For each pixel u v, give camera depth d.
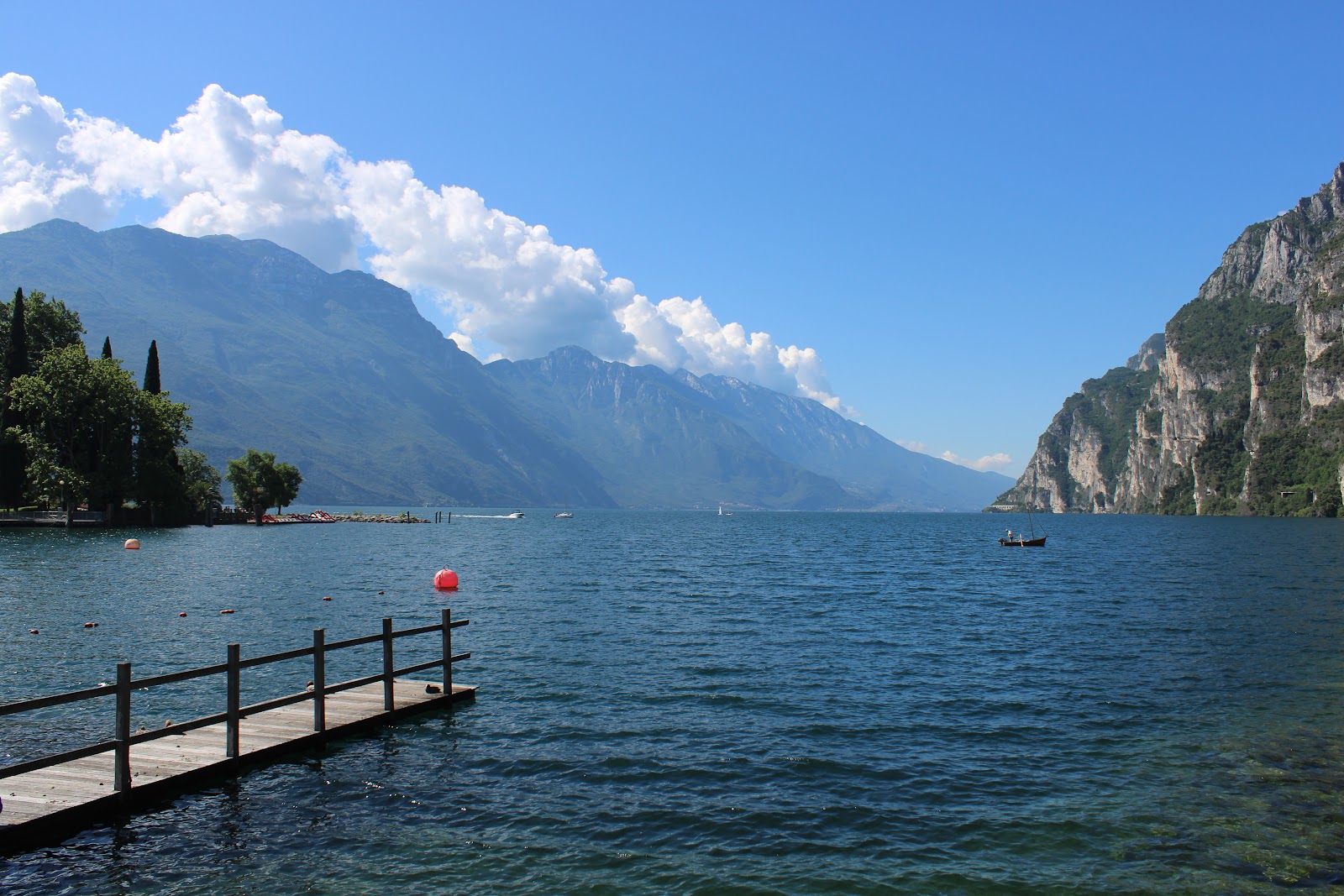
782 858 14.30
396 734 20.89
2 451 105.31
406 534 143.75
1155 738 20.88
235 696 18.08
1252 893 13.13
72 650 30.56
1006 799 16.94
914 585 58.25
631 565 75.25
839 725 21.98
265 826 15.50
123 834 15.16
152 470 113.50
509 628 36.94
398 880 13.53
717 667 28.98
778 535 159.25
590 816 16.00
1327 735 21.06
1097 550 106.06
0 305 114.44
